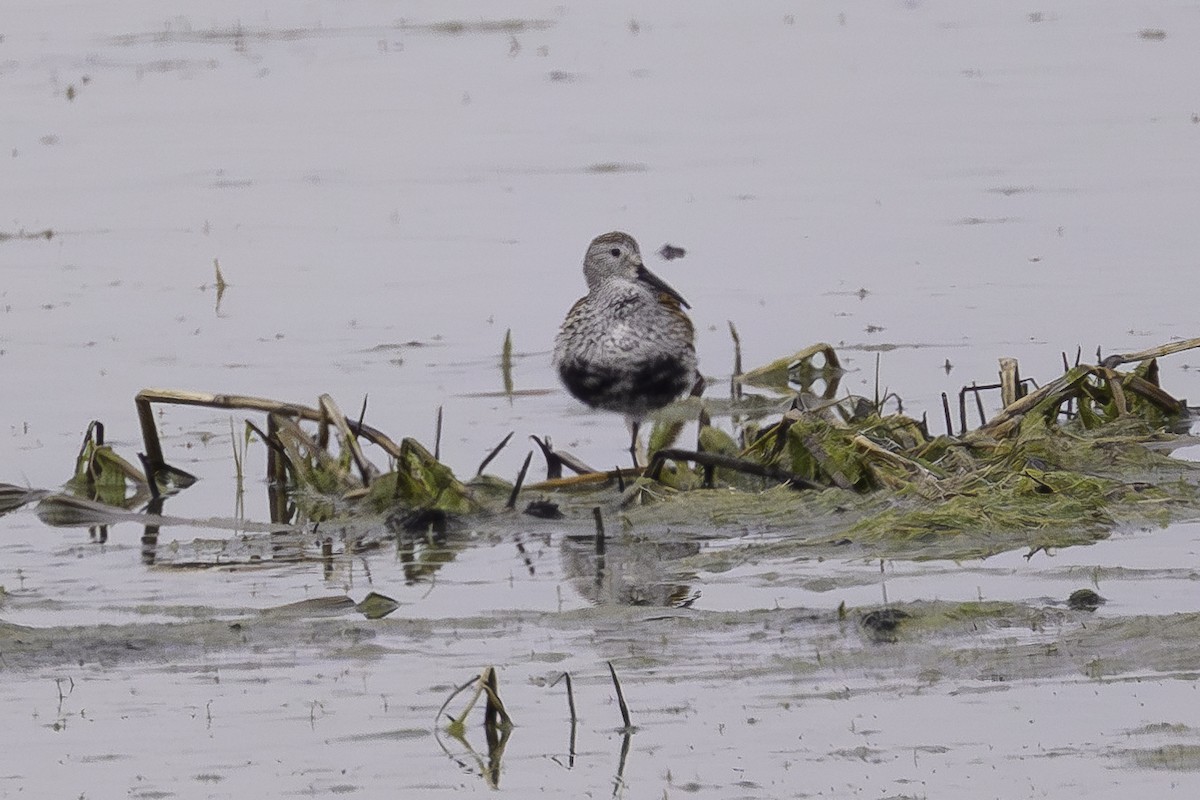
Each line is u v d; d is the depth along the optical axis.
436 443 13.52
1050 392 13.91
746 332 17.86
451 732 8.66
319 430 13.59
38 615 10.45
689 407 15.74
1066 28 37.38
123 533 12.43
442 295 19.48
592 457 14.24
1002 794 7.86
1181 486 12.41
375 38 37.44
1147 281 18.89
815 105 30.23
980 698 8.85
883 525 11.71
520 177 25.23
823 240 21.25
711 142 27.42
